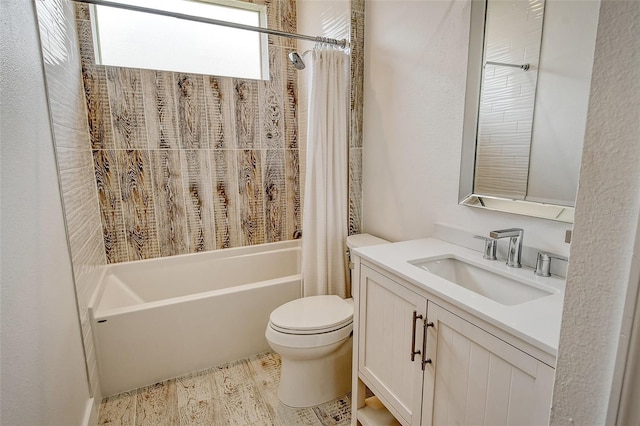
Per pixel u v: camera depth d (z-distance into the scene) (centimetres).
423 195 168
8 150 93
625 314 40
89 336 163
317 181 200
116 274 234
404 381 118
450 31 144
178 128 244
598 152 42
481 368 88
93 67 216
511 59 120
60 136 149
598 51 41
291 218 293
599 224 43
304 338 155
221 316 198
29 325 96
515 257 119
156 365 184
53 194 130
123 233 239
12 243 90
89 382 154
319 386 168
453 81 145
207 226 263
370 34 195
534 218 118
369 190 210
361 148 211
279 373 194
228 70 261
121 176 233
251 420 159
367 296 137
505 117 124
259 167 274
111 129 226
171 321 185
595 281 43
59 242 132
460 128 144
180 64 246
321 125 196
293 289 217
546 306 88
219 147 258
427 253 136
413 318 109
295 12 270
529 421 76
